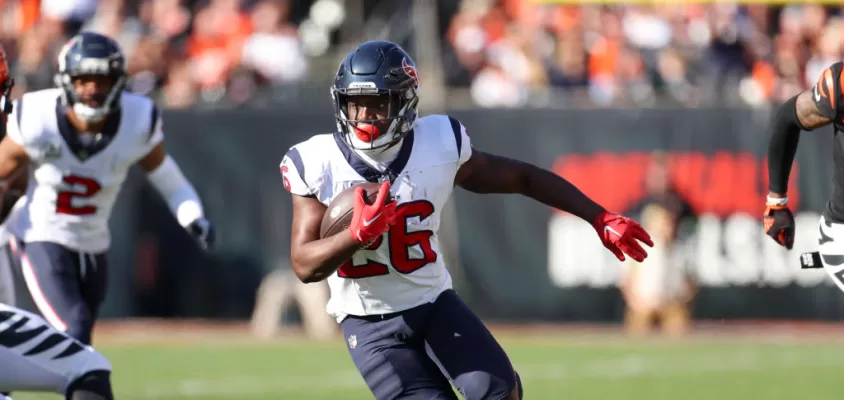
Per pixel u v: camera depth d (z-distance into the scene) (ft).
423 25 128.98
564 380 87.97
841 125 48.32
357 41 139.03
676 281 115.44
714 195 116.88
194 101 119.75
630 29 131.64
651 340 111.14
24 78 116.47
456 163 47.83
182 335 112.37
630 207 116.57
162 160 65.36
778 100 122.31
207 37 129.39
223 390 83.15
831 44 136.98
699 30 131.54
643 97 121.90
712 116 116.47
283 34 129.70
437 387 47.93
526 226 118.32
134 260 117.08
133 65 124.57
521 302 118.42
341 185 46.24
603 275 117.60
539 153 116.88
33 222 61.41
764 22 135.54
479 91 127.34
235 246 117.80
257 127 117.29
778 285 117.70
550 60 130.11
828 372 92.27
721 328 117.60
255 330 115.24
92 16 129.49
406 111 45.65
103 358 46.44
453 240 118.42
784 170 52.16
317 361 97.50
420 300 48.06
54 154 60.34
